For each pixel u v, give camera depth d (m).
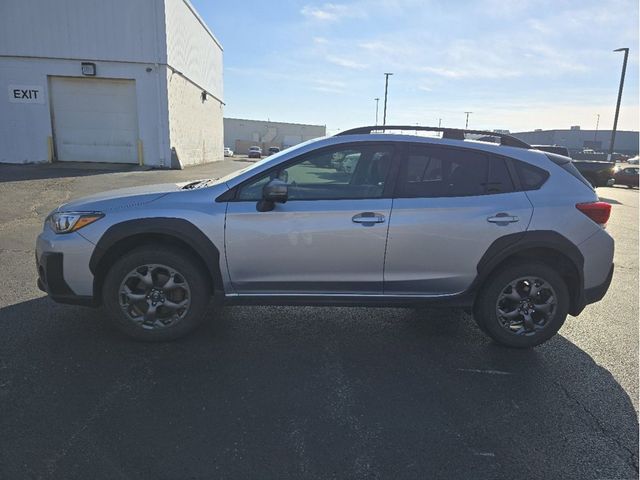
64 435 2.59
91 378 3.21
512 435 2.75
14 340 3.76
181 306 3.76
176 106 24.77
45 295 4.81
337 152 3.77
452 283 3.80
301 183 3.73
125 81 22.78
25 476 2.27
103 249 3.58
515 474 2.42
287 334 4.09
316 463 2.45
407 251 3.70
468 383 3.34
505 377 3.45
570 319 4.76
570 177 3.93
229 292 3.78
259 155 61.09
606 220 3.90
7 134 22.08
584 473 2.45
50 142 22.55
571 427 2.84
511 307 3.90
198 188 3.81
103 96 22.83
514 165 3.87
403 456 2.53
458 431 2.77
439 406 3.03
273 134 100.62
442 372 3.50
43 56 21.67
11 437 2.55
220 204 3.66
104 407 2.88
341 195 3.72
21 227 8.38
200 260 3.76
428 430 2.77
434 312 4.77
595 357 3.84
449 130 4.02
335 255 3.68
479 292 3.89
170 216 3.59
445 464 2.48
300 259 3.69
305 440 2.63
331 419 2.85
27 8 21.19
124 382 3.18
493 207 3.73
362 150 3.79
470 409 3.01
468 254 3.73
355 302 3.82
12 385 3.08
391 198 3.72
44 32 21.50
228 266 3.68
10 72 21.58
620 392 3.28
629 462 2.54
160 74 22.84
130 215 3.60
